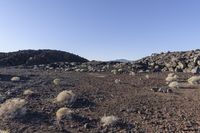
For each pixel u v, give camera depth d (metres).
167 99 25.83
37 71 48.06
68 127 18.97
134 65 51.03
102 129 18.67
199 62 46.25
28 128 18.70
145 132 18.22
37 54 71.81
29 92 26.84
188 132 18.20
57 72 47.38
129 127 18.92
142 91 29.61
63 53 75.50
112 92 28.61
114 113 21.56
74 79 37.12
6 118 20.02
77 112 21.56
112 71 48.78
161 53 57.72
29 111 21.31
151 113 21.72
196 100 25.36
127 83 34.97
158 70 48.38
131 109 22.42
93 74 45.53
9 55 70.62
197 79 34.25
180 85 32.69
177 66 47.88
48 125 19.23
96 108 22.77
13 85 31.12
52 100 24.53
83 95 26.48
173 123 19.67
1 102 24.14
